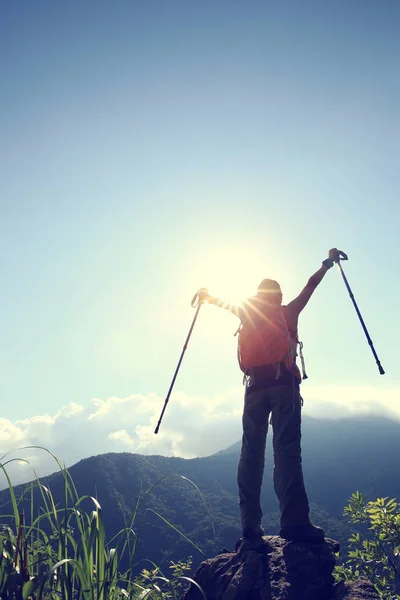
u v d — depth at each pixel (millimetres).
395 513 6602
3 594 2910
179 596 4641
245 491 4977
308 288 5238
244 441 5125
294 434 4812
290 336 5051
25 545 3016
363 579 4641
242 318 5230
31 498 3133
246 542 4711
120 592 3230
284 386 4910
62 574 3010
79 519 3207
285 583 4109
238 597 4090
